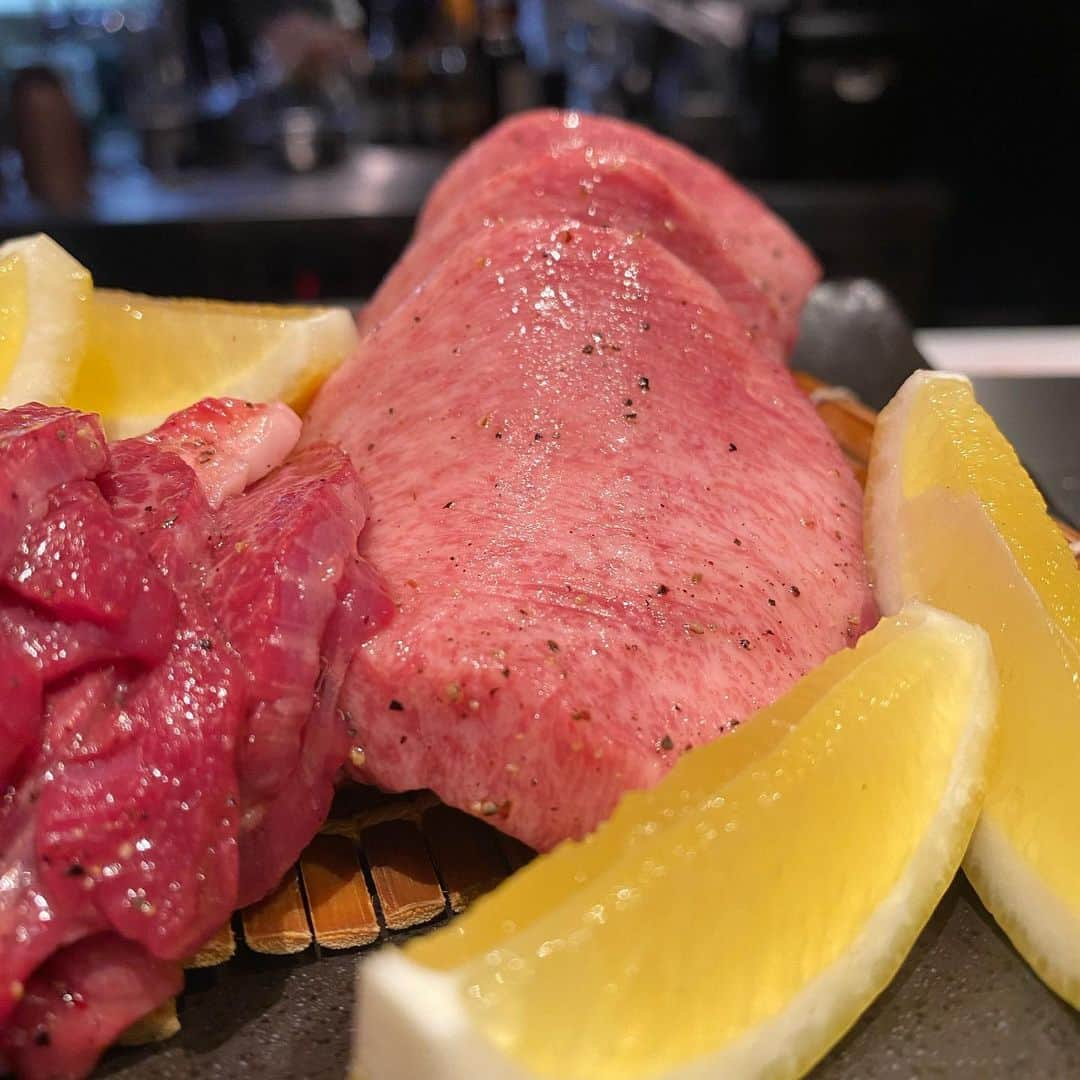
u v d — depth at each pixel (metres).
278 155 0.53
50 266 0.19
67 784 0.13
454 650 0.14
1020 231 0.55
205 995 0.14
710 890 0.12
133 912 0.12
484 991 0.10
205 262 0.47
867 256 0.49
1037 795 0.14
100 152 0.56
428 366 0.18
